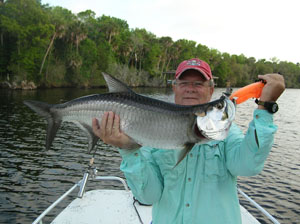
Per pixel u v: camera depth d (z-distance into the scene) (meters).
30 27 47.94
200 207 2.29
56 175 10.46
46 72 53.28
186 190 2.35
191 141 2.40
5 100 32.09
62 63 57.03
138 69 85.06
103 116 2.37
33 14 49.62
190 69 2.79
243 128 22.05
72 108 2.73
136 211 4.13
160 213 2.48
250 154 2.09
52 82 55.12
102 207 4.34
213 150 2.40
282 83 2.03
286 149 16.09
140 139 2.47
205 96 2.88
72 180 10.05
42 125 19.52
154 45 83.62
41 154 12.91
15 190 9.02
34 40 48.38
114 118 2.41
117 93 2.54
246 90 2.23
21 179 9.92
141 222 3.93
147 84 79.25
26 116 22.89
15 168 10.98
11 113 23.95
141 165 2.35
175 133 2.43
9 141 14.88
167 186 2.44
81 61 57.81
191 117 2.41
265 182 10.79
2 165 11.23
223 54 117.88
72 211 4.19
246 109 37.66
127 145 2.42
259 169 2.12
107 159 12.68
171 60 97.06
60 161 12.06
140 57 82.31
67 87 59.12
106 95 2.57
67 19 58.75
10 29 46.38
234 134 2.48
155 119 2.45
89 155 13.13
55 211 7.77
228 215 2.27
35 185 9.49
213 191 2.31
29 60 48.59
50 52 53.69
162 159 2.50
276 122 27.16
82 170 11.11
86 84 61.16
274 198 9.45
